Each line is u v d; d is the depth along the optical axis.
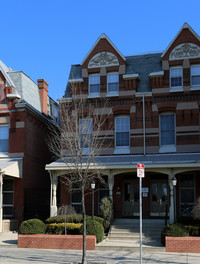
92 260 14.39
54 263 13.77
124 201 24.14
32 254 15.98
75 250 17.19
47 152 29.55
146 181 23.28
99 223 18.58
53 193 22.25
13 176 23.83
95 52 25.39
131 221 21.66
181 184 23.12
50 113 31.75
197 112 23.11
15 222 24.08
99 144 23.97
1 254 15.98
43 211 27.56
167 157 21.92
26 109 25.84
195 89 23.27
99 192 24.11
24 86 27.39
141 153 23.38
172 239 16.48
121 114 24.48
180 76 23.95
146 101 23.95
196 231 17.48
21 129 25.45
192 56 23.78
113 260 14.40
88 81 25.20
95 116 24.42
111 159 22.56
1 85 26.39
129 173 24.34
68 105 23.75
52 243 17.66
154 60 25.66
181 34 24.22
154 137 23.45
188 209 22.69
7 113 25.84
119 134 24.31
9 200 25.28
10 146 25.45
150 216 23.38
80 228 18.27
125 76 24.20
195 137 22.84
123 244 17.78
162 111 23.84
